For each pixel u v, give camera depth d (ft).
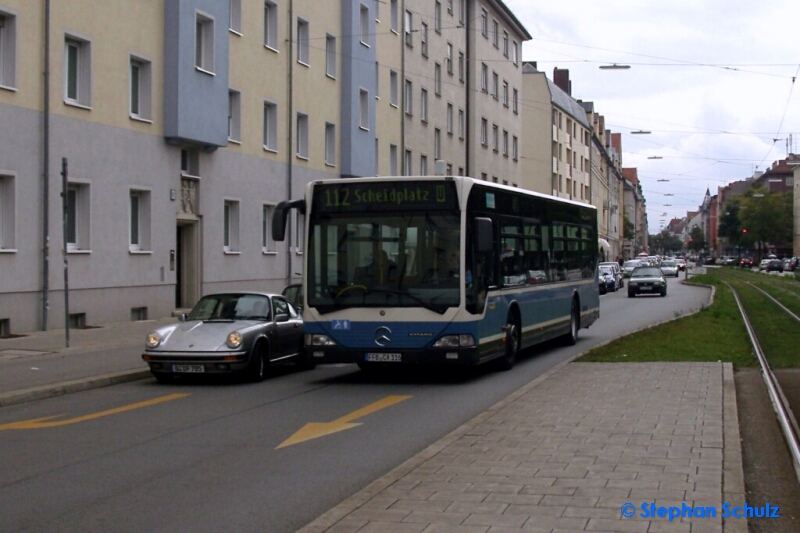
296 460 27.91
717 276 249.34
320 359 45.32
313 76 117.08
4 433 33.19
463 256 44.21
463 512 20.27
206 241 94.07
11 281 67.97
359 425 34.19
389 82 144.46
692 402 35.88
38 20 70.64
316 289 45.68
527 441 28.43
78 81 76.07
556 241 62.08
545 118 253.44
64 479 25.52
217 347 45.60
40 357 55.72
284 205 45.60
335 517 20.04
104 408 39.55
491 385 45.91
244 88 100.99
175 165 88.02
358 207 45.55
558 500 21.16
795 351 59.26
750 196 395.75
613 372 45.55
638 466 24.67
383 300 44.65
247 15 101.45
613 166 411.95
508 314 50.65
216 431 33.17
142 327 75.41
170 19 85.71
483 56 196.44
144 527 20.62
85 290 75.77
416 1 156.66
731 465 24.70
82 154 75.20
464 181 44.62
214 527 20.59
